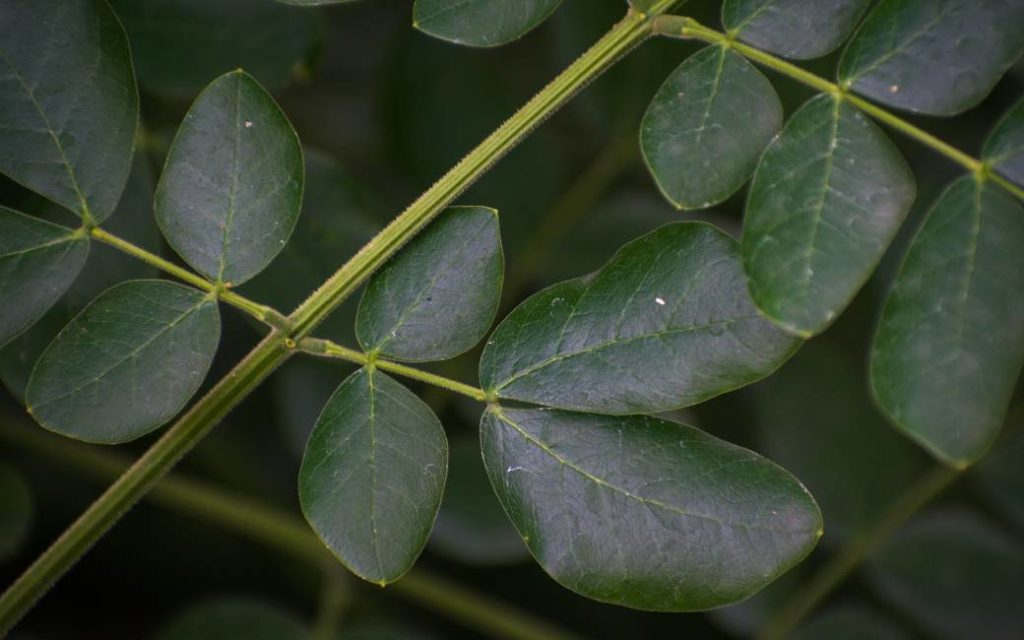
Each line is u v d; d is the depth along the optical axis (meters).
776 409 0.60
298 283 0.55
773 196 0.50
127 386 0.51
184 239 0.51
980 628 0.59
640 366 0.50
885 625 0.60
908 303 0.50
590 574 0.50
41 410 0.50
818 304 0.49
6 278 0.51
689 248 0.50
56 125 0.51
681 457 0.50
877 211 0.50
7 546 0.56
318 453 0.51
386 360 0.51
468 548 0.59
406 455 0.51
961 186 0.50
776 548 0.50
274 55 0.55
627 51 0.51
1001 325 0.50
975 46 0.50
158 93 0.55
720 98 0.50
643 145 0.50
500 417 0.51
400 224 0.51
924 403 0.49
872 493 0.60
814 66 0.58
